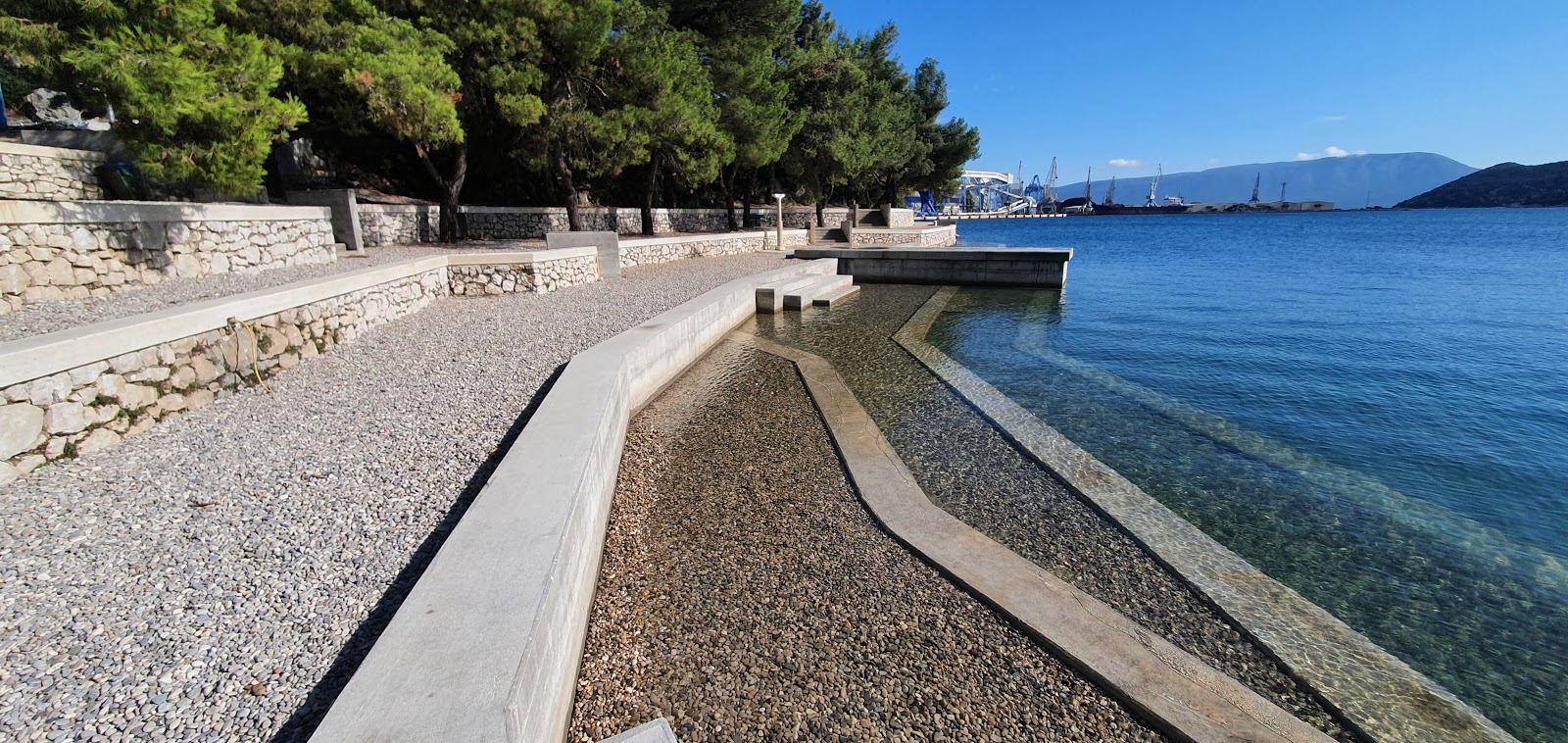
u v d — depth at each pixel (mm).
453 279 11211
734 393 8000
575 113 15758
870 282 20438
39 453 4055
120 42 6672
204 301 5887
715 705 2922
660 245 19000
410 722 1837
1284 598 3887
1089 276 22906
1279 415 7508
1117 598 3852
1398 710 3045
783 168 30562
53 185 9859
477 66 13945
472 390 6020
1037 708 2947
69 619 2684
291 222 10766
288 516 3631
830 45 27875
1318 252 34219
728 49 20859
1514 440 6758
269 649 2574
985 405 7562
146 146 7062
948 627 3494
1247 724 2854
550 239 14438
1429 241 42219
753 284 13555
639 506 4980
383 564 3201
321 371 6590
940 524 4598
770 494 5176
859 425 6754
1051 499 5180
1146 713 2900
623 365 6348
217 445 4621
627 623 3520
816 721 2830
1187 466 6008
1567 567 4402
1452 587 4145
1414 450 6477
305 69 11414
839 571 4043
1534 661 3463
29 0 6922
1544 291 18047
